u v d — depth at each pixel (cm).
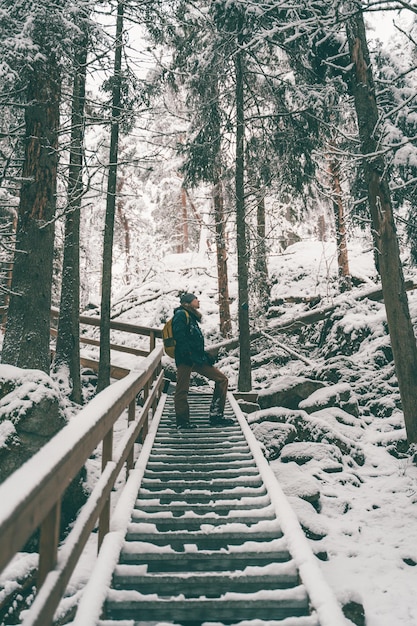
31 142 754
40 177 746
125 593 289
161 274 2125
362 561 499
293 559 328
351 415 873
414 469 702
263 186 1109
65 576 212
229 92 1092
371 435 812
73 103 992
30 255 726
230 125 1087
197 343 677
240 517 399
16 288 721
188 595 311
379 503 621
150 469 531
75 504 548
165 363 1088
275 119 1088
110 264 984
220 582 313
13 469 487
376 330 1203
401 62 930
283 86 1027
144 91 1032
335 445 764
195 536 368
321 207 1598
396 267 783
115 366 1086
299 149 1070
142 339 1656
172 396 949
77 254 989
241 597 291
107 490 323
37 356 705
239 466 536
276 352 1329
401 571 482
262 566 344
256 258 1450
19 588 402
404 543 530
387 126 832
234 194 1201
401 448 769
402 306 773
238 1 825
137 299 2003
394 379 992
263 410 859
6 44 678
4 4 722
